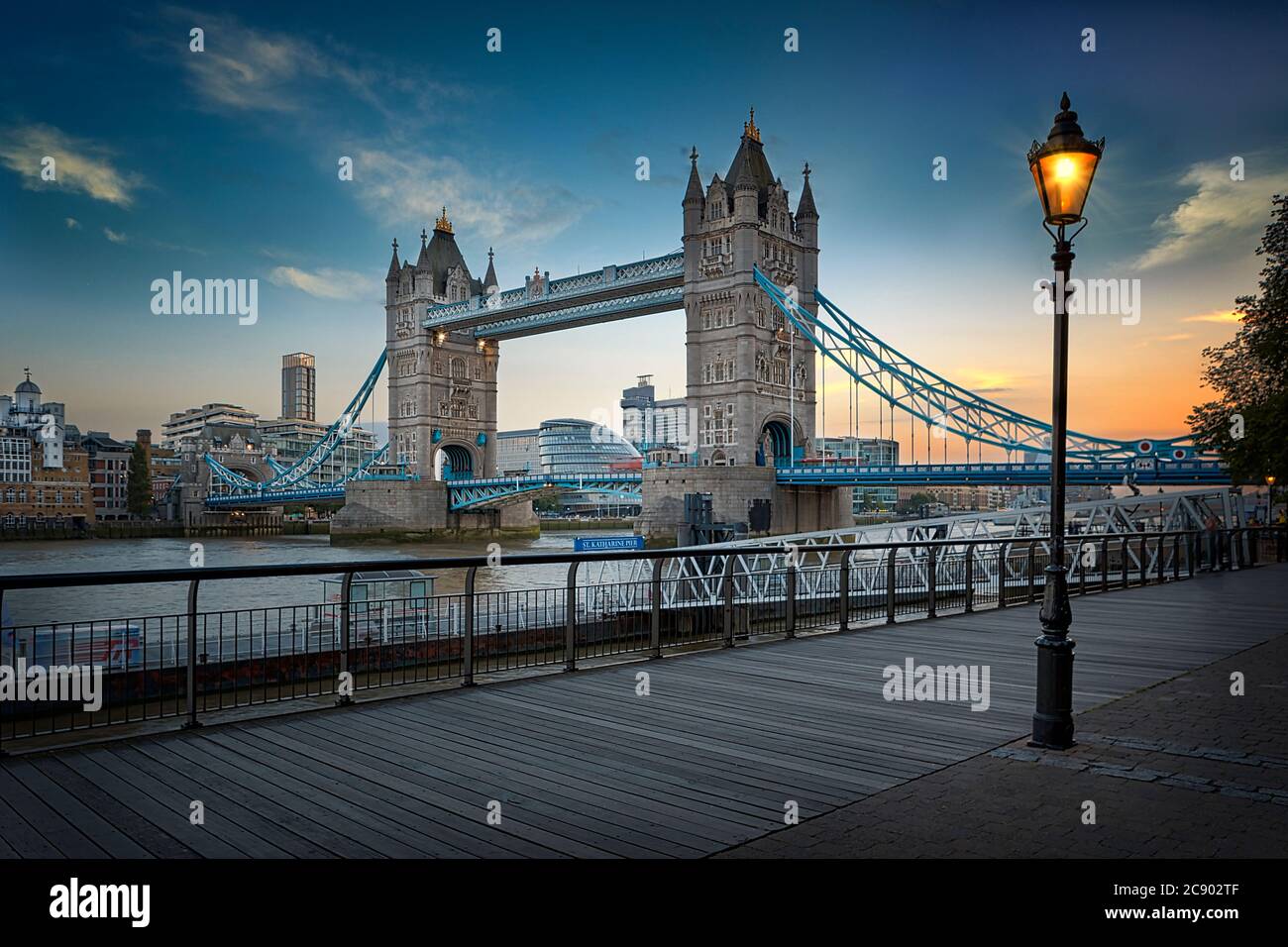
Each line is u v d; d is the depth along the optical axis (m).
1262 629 16.80
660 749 8.45
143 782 7.36
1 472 164.38
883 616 19.03
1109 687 11.49
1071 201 8.48
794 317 111.75
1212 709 10.22
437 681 11.74
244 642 19.59
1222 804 6.98
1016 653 13.98
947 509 176.75
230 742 8.59
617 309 132.00
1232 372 27.67
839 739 8.84
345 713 9.80
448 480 147.88
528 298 138.25
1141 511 42.34
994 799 7.06
